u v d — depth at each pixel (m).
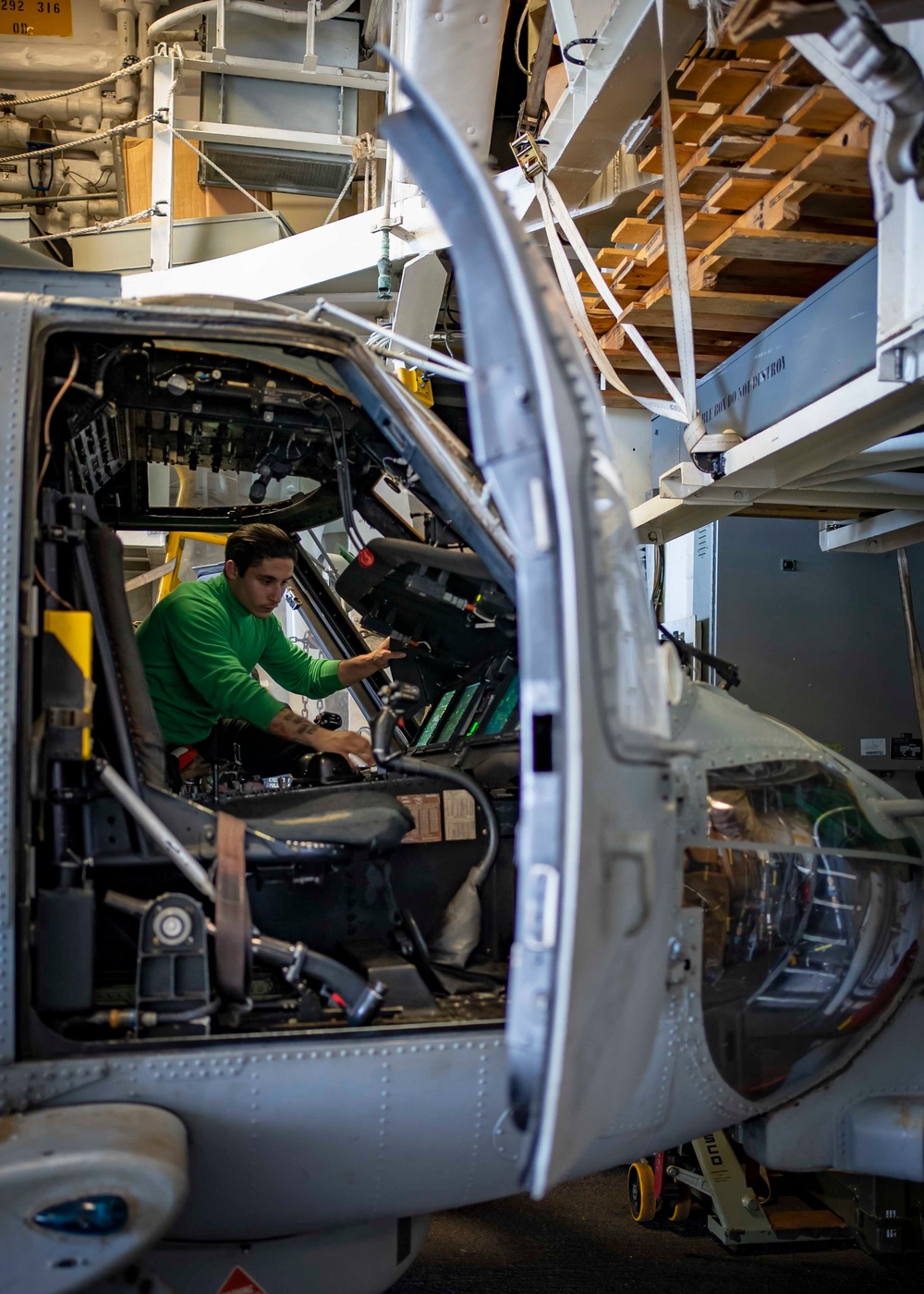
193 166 6.24
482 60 3.84
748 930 2.10
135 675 1.96
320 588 3.63
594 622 1.42
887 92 1.81
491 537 1.96
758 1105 2.10
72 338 1.92
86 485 2.71
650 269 3.28
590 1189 3.37
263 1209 1.79
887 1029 2.19
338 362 2.02
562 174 3.62
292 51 6.51
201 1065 1.66
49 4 8.57
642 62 2.88
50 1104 1.60
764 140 2.63
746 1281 2.66
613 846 1.43
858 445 2.89
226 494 3.68
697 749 1.62
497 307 1.42
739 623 4.34
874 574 4.48
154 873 1.98
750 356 3.23
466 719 2.68
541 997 1.29
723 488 3.58
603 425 1.68
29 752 1.65
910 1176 2.03
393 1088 1.74
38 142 8.18
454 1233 2.99
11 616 1.64
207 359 2.13
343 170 6.63
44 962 1.71
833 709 4.39
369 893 2.21
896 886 2.23
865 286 2.56
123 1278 1.60
